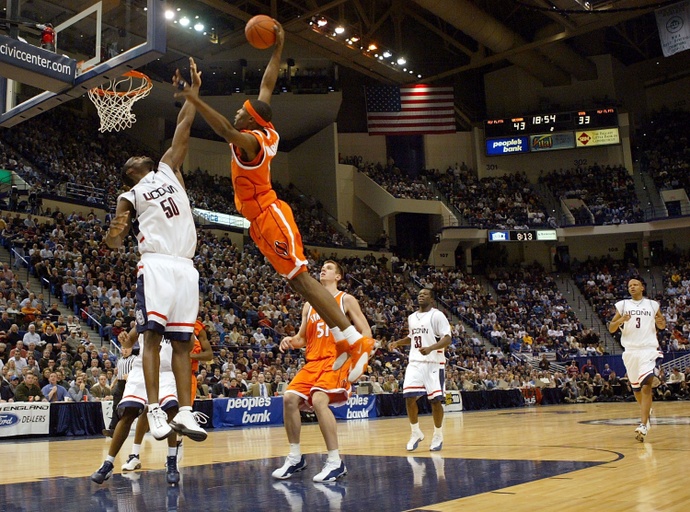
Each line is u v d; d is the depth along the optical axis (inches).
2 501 151.6
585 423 452.1
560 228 1259.8
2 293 590.6
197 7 1003.9
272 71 181.9
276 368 655.8
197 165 1213.1
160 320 159.5
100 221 841.5
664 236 1326.3
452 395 751.1
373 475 191.0
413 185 1298.0
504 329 1125.7
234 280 856.9
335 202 1261.1
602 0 1032.8
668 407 693.3
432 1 1021.8
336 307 172.7
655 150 1378.0
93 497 156.0
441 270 1259.8
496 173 1384.1
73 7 340.5
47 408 448.5
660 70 1441.9
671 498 141.9
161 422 153.7
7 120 370.0
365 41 1153.4
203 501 146.6
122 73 329.7
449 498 145.6
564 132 1320.1
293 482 180.1
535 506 134.1
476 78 1457.9
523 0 1122.0
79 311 644.1
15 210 760.3
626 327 313.0
